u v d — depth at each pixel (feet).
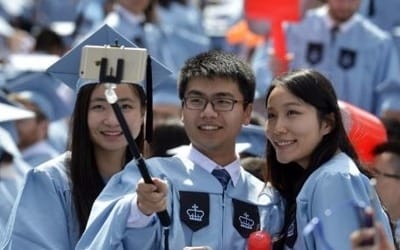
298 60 47.98
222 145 28.78
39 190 30.53
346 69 47.75
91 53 25.88
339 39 47.78
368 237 22.50
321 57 47.78
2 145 38.70
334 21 47.96
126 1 52.24
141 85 30.60
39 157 45.24
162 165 28.76
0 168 38.37
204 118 28.50
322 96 28.12
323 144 28.32
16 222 30.12
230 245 28.22
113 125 30.45
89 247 27.27
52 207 30.40
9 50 65.31
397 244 28.60
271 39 46.32
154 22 53.31
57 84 50.21
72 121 31.04
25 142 45.34
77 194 30.58
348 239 26.73
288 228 28.07
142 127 30.99
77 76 32.04
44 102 49.78
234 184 28.84
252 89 28.99
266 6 44.11
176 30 55.62
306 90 28.02
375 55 47.75
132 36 52.11
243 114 28.96
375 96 47.78
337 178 27.40
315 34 47.96
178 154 29.66
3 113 38.73
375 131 33.50
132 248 27.25
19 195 30.50
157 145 35.91
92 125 30.63
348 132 30.78
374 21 52.60
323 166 27.89
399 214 33.60
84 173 30.73
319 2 51.65
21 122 44.73
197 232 28.02
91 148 30.94
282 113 28.19
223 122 28.55
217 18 64.59
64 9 69.77
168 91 45.60
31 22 70.90
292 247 27.81
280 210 28.84
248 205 28.68
